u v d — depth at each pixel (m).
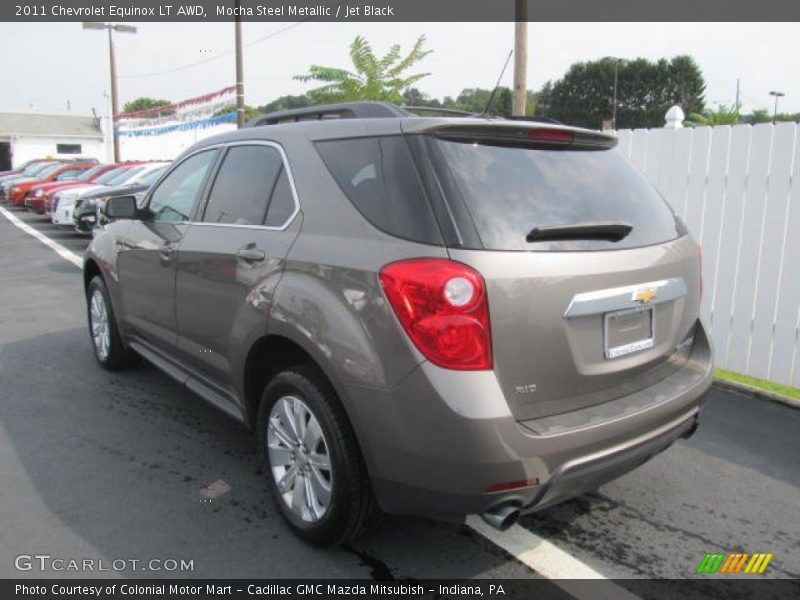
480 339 2.38
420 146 2.63
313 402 2.82
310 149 3.13
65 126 57.94
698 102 55.66
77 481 3.60
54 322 7.09
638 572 2.91
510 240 2.50
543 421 2.52
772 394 5.02
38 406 4.65
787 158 4.95
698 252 3.29
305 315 2.78
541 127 2.83
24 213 22.23
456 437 2.35
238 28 18.64
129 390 4.97
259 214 3.33
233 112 19.42
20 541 3.04
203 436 4.18
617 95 55.59
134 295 4.58
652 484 3.70
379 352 2.50
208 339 3.65
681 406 2.91
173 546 3.02
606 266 2.68
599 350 2.69
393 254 2.53
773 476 3.80
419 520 3.27
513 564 2.95
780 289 5.09
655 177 5.75
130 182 14.66
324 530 2.89
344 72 13.62
